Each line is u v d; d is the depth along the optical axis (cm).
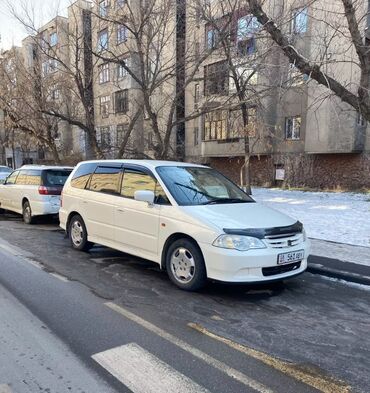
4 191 1279
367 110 803
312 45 1389
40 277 598
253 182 2631
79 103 2020
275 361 354
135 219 622
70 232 799
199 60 1345
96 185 738
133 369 335
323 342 397
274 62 1377
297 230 547
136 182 651
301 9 1081
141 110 1552
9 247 805
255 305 499
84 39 1580
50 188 1091
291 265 531
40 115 1741
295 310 485
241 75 1403
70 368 335
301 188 2314
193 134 3027
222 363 348
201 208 555
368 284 584
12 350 366
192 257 533
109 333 405
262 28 934
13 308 470
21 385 308
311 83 1716
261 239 500
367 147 2075
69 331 409
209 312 471
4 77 1797
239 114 1825
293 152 2386
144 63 1429
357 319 461
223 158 2870
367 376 332
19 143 3139
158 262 584
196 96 1766
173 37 1545
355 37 773
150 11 1302
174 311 471
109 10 1472
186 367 340
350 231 947
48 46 1533
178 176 628
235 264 489
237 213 549
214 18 1195
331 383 320
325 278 621
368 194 1931
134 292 537
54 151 1916
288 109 2362
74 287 554
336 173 2211
